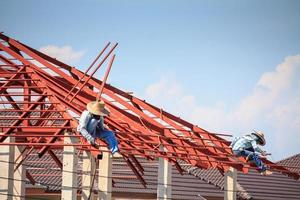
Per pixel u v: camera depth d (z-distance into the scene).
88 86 38.25
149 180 53.69
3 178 30.03
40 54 37.22
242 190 57.41
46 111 30.62
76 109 31.58
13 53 35.47
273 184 60.94
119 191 52.34
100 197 34.62
